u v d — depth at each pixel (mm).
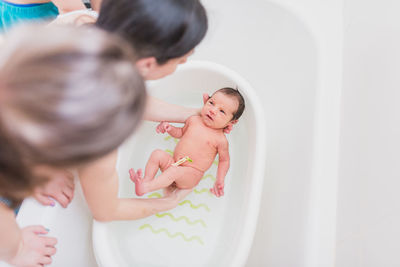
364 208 757
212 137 1133
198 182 1115
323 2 1168
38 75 312
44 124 318
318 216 833
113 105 340
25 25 361
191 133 1141
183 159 1066
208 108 1137
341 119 965
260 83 1304
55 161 355
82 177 690
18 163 362
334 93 1008
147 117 1124
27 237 740
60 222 823
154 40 546
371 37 941
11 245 656
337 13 1154
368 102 866
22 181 397
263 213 1064
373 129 811
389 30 859
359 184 800
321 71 1033
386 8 900
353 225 773
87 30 389
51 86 313
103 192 730
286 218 930
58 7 1171
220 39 1318
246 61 1325
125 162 1118
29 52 326
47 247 765
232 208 1104
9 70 319
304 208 862
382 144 758
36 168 391
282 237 913
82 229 915
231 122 1162
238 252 886
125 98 354
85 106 322
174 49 574
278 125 1171
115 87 344
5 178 387
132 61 409
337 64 1056
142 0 520
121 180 1091
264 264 950
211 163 1132
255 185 989
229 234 1042
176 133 1178
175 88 1230
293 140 1046
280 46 1213
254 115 1128
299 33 1143
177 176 1049
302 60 1126
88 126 328
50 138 326
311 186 876
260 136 1077
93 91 325
